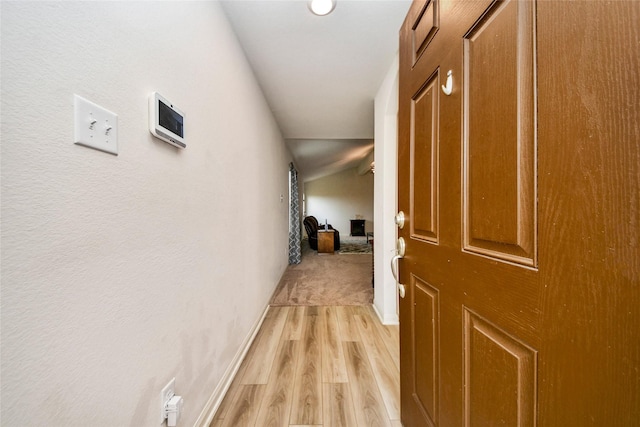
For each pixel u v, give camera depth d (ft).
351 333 7.06
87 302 1.93
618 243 1.17
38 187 1.60
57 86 1.71
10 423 1.46
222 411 4.24
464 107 2.34
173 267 3.06
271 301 9.62
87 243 1.93
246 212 6.14
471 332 2.28
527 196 1.68
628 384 1.14
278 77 7.18
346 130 12.17
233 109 5.18
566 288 1.42
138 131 2.47
